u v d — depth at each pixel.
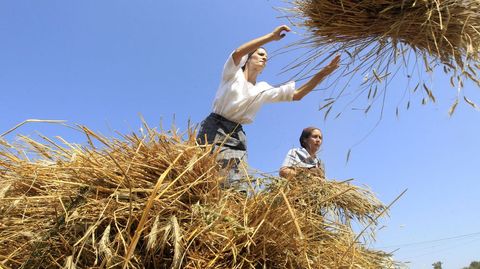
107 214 2.19
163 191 2.20
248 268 2.28
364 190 3.28
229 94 3.54
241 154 3.48
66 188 2.34
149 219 2.20
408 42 3.13
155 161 2.43
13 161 2.52
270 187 2.73
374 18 3.13
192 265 2.16
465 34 2.96
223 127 3.53
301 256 2.41
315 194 3.01
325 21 3.29
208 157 2.52
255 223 2.36
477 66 2.96
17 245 2.20
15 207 2.28
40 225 2.23
